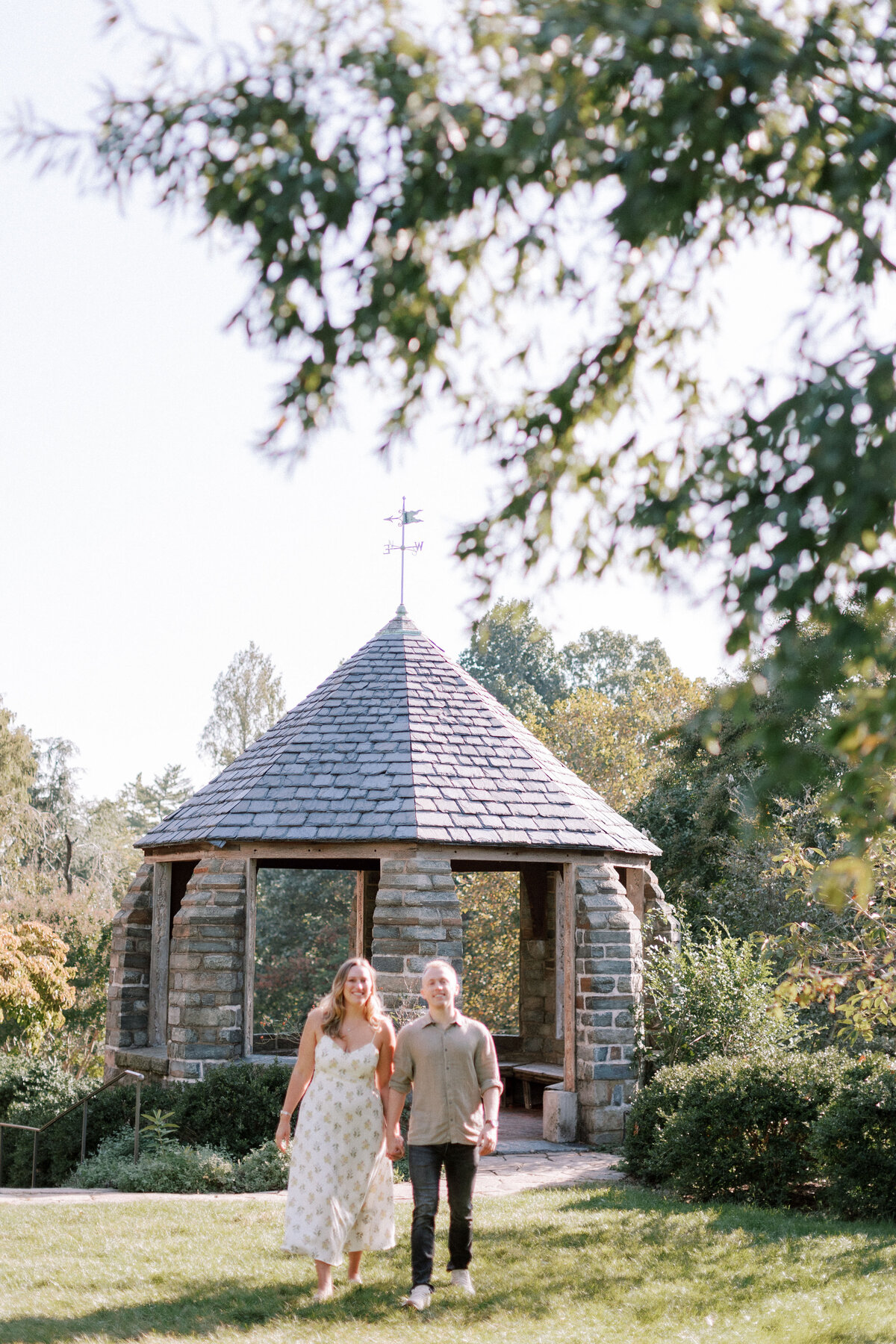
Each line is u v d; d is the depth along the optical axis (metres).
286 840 12.36
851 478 2.99
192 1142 11.20
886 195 3.65
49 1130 12.41
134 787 63.22
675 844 21.55
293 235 3.73
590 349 4.67
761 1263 7.25
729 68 3.29
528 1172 11.05
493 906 29.77
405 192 3.70
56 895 33.66
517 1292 6.43
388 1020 6.45
